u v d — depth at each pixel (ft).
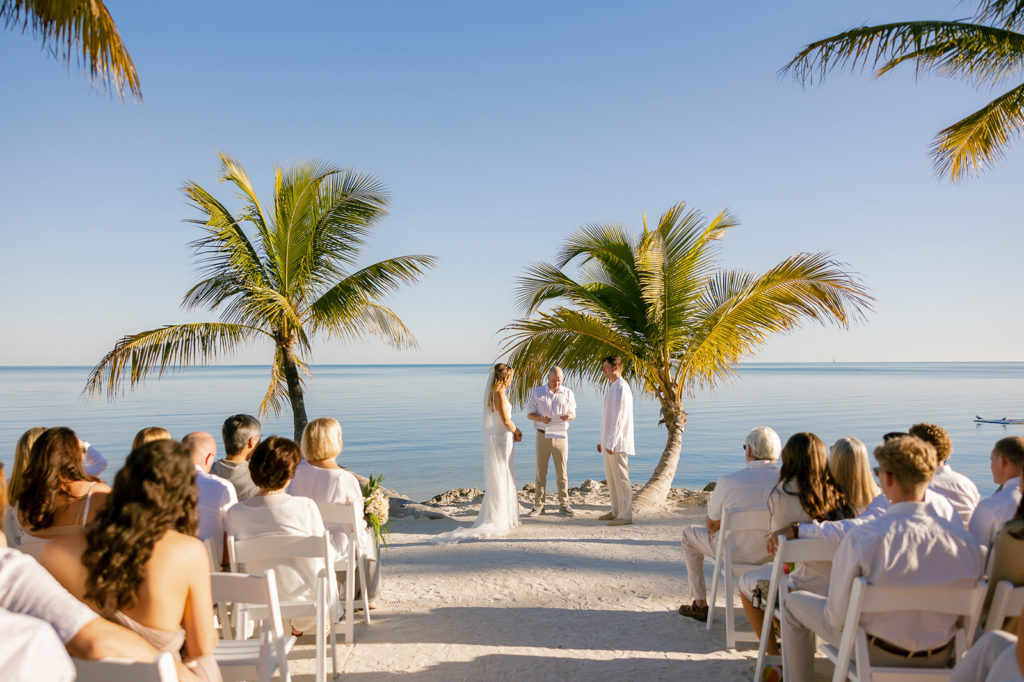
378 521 17.88
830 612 9.77
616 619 16.40
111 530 7.20
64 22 15.76
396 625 16.22
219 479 13.55
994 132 26.96
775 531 12.82
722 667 13.38
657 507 33.32
